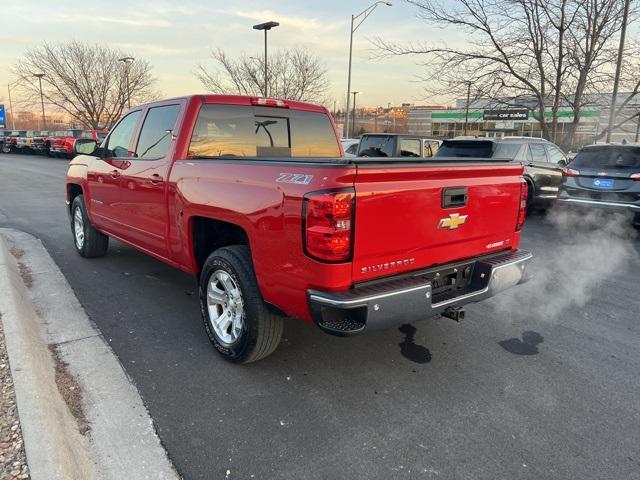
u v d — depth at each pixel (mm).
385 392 3268
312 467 2525
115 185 5105
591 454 2668
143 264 6141
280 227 2936
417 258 3158
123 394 3135
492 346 4023
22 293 4641
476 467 2551
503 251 3885
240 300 3441
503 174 3705
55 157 33188
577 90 20156
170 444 2670
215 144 4273
